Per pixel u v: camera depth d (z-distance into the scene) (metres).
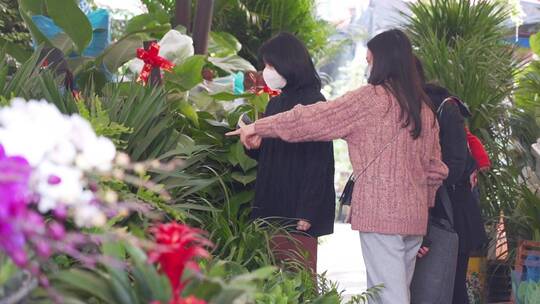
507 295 7.39
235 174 5.55
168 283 1.95
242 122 5.00
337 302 3.71
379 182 4.50
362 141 4.55
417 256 5.09
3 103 3.20
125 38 5.80
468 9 8.27
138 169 2.12
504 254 7.36
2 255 1.81
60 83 4.28
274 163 5.02
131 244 1.99
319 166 4.88
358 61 14.30
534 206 7.11
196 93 6.10
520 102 8.46
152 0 8.62
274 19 8.89
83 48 5.71
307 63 4.98
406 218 4.49
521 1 11.06
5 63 4.08
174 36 6.11
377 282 4.53
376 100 4.52
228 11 8.80
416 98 4.55
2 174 1.64
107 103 4.06
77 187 1.76
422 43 7.73
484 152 5.89
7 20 8.69
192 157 4.09
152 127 3.99
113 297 1.98
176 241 1.95
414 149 4.57
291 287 3.65
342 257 10.93
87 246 2.50
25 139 1.78
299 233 4.88
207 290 2.00
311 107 4.57
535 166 7.79
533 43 9.22
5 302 1.72
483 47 7.78
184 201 4.54
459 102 5.19
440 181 4.81
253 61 8.96
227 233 4.54
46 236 1.73
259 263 4.26
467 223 5.54
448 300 5.19
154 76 5.14
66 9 5.50
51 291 1.72
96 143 1.87
